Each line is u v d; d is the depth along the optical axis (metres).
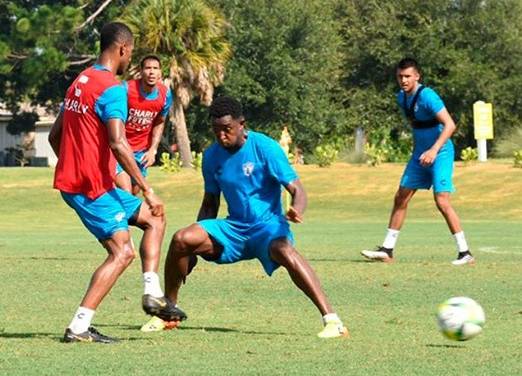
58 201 76.69
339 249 39.59
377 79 134.12
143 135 29.94
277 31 126.75
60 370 15.73
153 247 19.77
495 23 128.50
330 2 138.75
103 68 18.62
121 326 20.86
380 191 73.81
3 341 18.62
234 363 16.34
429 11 130.00
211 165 19.69
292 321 21.45
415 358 16.81
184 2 89.06
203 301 24.78
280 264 19.25
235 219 19.55
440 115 32.84
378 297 25.42
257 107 128.75
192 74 90.50
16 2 126.00
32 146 162.12
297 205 18.86
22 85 132.62
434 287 27.44
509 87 126.94
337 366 16.08
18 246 41.97
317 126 128.88
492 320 21.55
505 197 69.69
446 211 33.44
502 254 37.16
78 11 107.19
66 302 24.62
